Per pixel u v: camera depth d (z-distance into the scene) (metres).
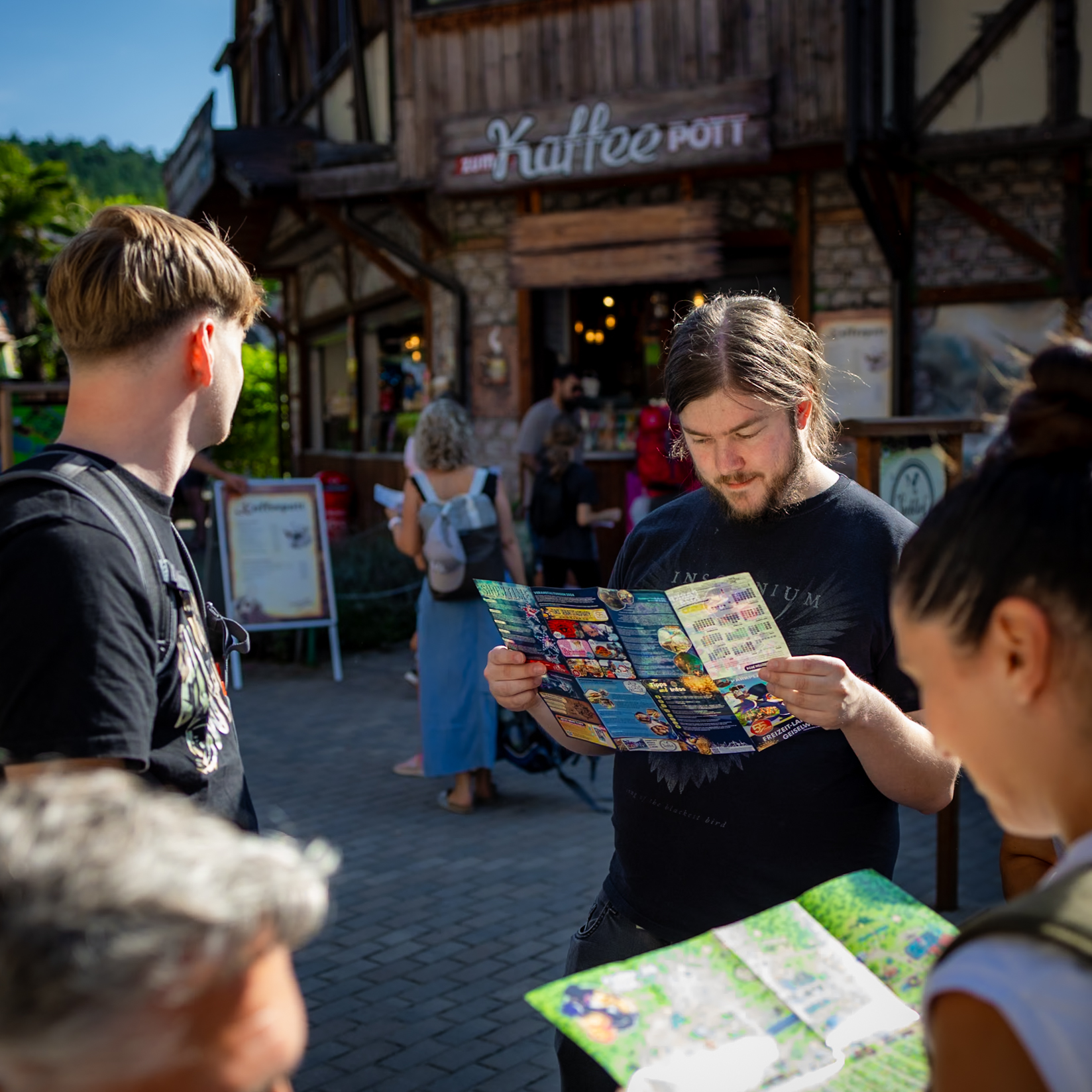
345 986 3.81
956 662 0.86
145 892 0.65
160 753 1.53
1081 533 0.81
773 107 9.55
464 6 10.51
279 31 15.73
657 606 1.75
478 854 4.98
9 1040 0.64
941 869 4.19
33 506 1.44
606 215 10.32
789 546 1.94
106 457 1.56
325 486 13.66
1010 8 8.95
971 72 9.12
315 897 0.74
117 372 1.58
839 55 9.38
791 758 1.87
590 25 10.10
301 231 14.83
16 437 8.08
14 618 1.38
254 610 8.65
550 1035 3.49
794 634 1.90
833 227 10.05
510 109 10.39
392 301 13.78
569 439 7.76
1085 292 9.44
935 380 9.92
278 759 6.54
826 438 2.09
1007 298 9.64
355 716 7.51
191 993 0.67
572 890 4.58
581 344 11.52
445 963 3.96
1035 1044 0.71
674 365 1.95
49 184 22.38
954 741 0.89
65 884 0.64
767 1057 1.07
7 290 22.20
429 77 10.74
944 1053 0.77
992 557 0.83
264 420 24.09
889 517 1.94
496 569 5.23
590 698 1.96
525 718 5.41
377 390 15.20
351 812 5.57
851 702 1.68
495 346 11.26
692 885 1.92
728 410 1.88
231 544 8.66
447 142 10.55
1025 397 0.88
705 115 9.64
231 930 0.68
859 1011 1.12
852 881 1.26
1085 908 0.75
